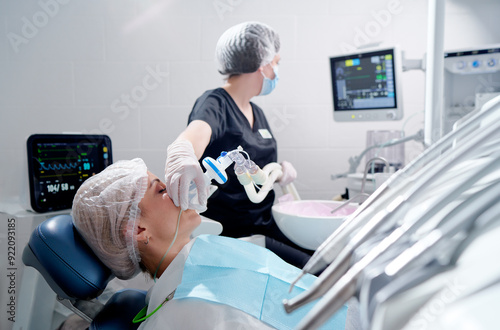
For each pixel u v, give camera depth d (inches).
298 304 11.4
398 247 10.7
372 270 9.8
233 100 59.9
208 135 52.4
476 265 8.2
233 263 32.5
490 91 68.9
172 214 35.4
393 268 9.0
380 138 76.2
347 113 72.2
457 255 9.0
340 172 86.1
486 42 82.1
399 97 65.7
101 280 34.1
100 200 32.9
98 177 34.6
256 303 29.7
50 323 41.6
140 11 81.3
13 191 82.0
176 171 36.2
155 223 34.7
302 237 48.0
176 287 30.6
